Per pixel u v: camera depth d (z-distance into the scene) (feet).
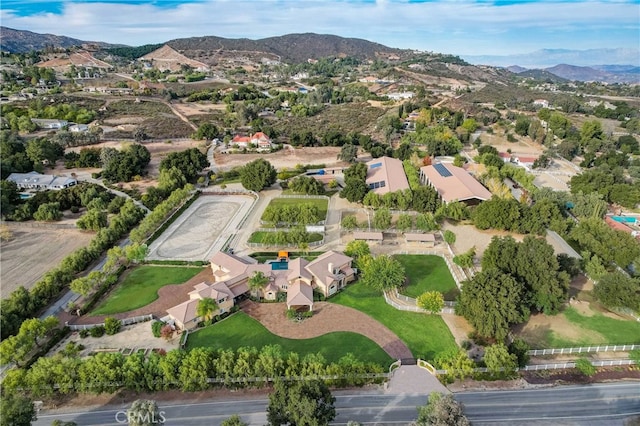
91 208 383.45
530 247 255.29
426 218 344.90
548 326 238.68
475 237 349.20
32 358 208.64
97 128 635.66
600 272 271.69
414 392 191.11
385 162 492.95
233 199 433.89
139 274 289.74
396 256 317.22
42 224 365.20
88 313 247.50
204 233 353.10
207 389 193.36
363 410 181.06
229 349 199.11
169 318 241.14
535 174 525.75
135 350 216.54
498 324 213.05
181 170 467.93
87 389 188.34
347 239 342.03
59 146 537.65
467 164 547.08
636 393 192.65
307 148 631.97
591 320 244.42
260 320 241.35
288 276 266.16
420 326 236.84
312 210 356.79
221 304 244.42
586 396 190.39
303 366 192.44
